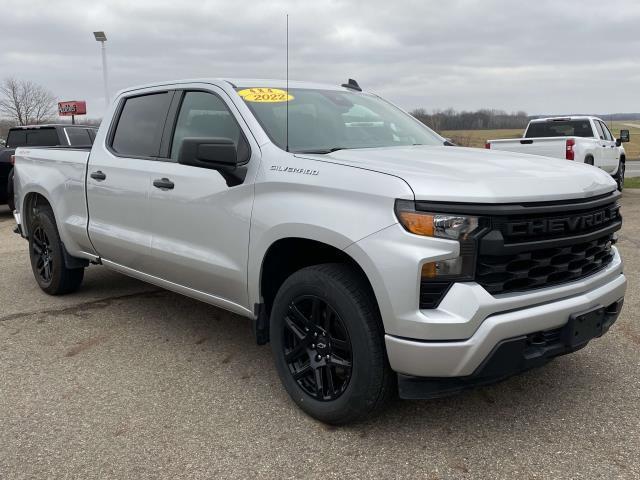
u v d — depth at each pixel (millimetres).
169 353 4285
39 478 2758
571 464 2801
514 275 2797
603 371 3828
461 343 2664
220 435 3125
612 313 3365
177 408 3434
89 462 2885
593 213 3082
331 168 3078
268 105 3811
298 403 3314
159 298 5691
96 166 4789
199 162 3389
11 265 7270
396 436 3080
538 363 2918
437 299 2709
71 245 5293
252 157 3480
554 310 2871
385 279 2723
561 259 2992
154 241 4191
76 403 3504
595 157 12422
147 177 4215
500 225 2719
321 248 3270
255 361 4129
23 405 3479
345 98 4418
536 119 14180
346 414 3047
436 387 2814
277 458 2900
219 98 3916
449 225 2662
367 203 2844
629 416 3242
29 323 4977
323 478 2736
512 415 3279
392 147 3840
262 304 3506
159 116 4371
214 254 3727
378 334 2902
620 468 2758
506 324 2715
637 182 18938
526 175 2988
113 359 4184
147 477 2758
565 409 3336
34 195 5777
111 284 6223
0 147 11750
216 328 4820
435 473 2756
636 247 7582
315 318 3162
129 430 3184
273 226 3232
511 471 2758
